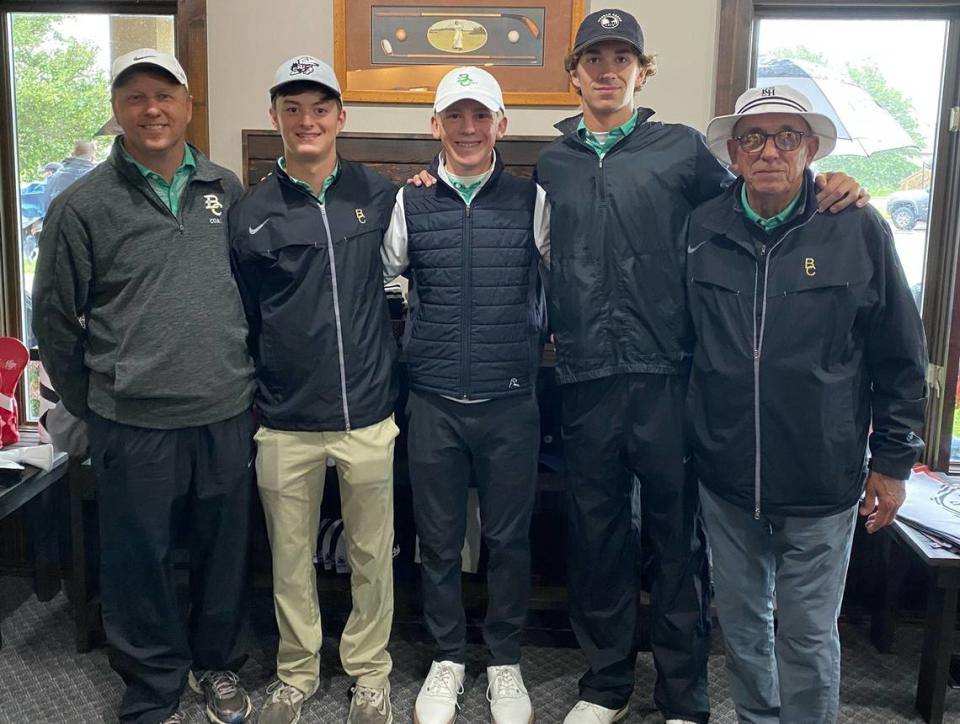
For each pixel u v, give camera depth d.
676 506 1.77
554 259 1.75
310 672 1.97
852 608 2.43
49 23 2.51
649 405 1.72
